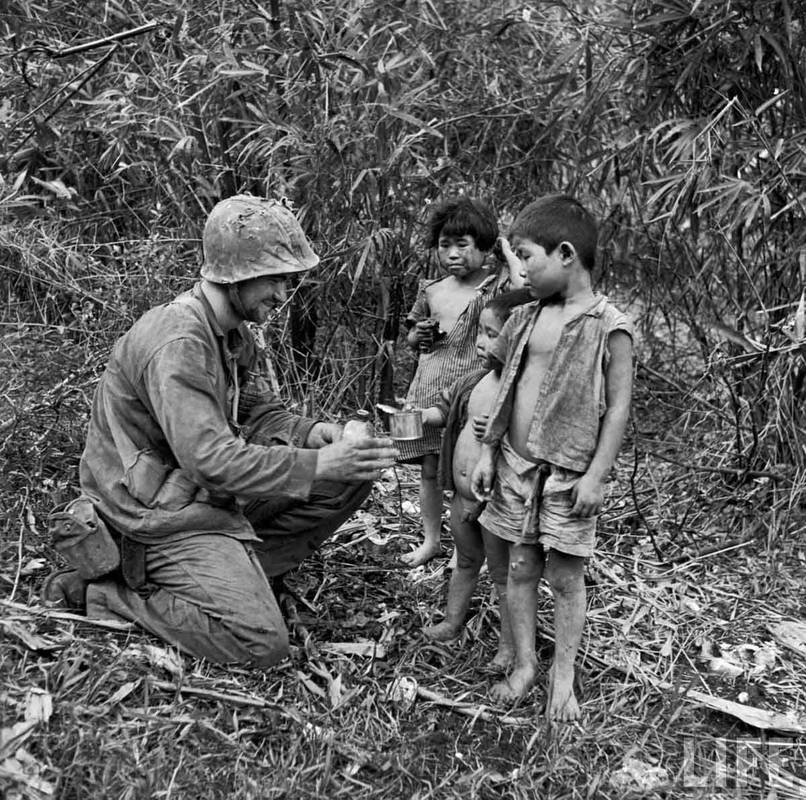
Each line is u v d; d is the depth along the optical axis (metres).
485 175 5.63
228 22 4.85
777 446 4.67
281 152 4.73
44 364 4.23
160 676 2.96
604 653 3.44
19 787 2.42
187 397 2.96
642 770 2.87
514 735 2.95
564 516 2.92
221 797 2.53
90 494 3.18
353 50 4.81
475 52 5.58
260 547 3.34
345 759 2.76
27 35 5.14
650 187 5.36
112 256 4.98
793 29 4.63
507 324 3.10
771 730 3.12
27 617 3.09
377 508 4.43
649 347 6.20
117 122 4.76
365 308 5.22
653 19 4.62
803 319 4.12
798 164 4.48
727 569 4.14
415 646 3.34
